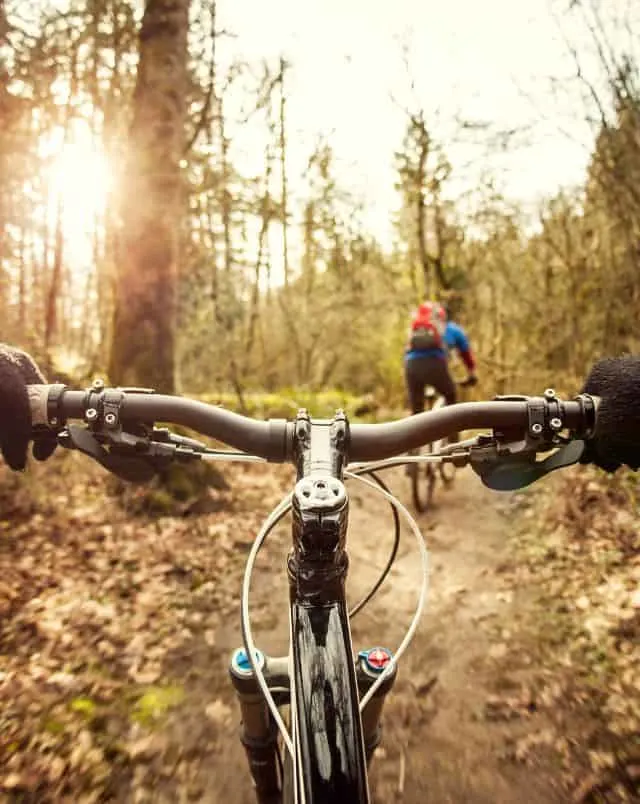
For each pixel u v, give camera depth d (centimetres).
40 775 260
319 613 122
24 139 804
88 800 251
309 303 2300
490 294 1675
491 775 269
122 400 146
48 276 1597
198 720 303
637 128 717
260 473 792
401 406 1845
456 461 161
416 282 1953
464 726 301
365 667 178
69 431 148
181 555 490
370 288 2281
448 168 1524
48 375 632
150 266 638
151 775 267
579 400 144
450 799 257
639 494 529
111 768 268
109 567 458
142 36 652
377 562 499
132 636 372
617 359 142
